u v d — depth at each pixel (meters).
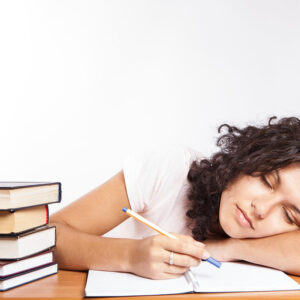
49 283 0.77
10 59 1.94
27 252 0.77
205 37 1.97
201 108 1.96
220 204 1.04
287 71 1.95
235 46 1.97
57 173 1.95
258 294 0.70
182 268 0.77
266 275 0.82
